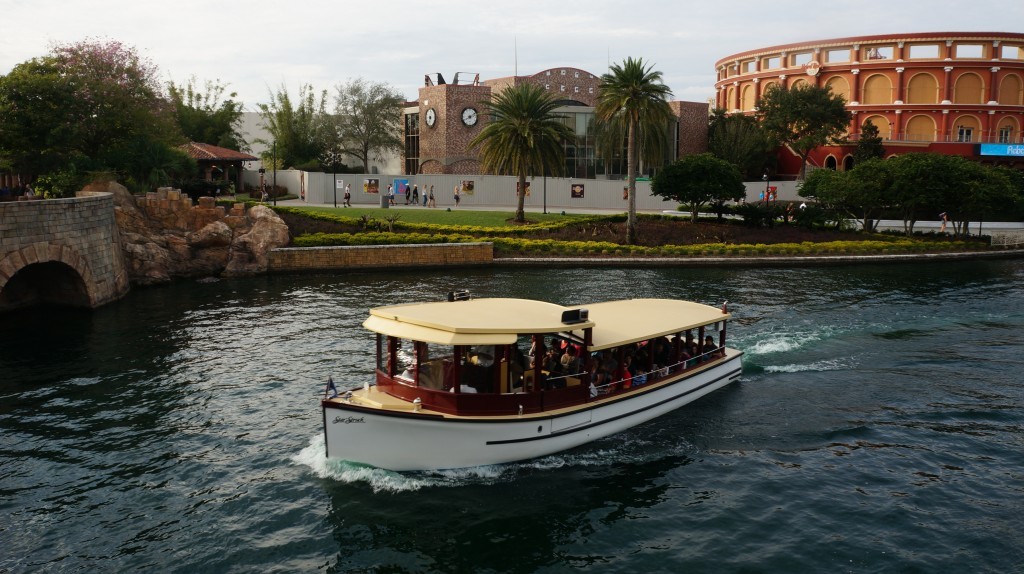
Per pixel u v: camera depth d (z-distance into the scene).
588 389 18.22
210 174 71.62
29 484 16.25
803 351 26.80
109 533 14.35
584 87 85.12
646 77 52.16
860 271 47.12
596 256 50.69
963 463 17.61
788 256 51.09
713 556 13.79
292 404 20.98
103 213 36.59
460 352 16.56
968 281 42.97
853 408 21.14
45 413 20.33
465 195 74.00
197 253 44.41
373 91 87.94
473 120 80.69
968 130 86.62
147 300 36.50
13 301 33.88
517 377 17.19
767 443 18.73
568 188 74.81
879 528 14.70
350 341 27.70
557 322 17.52
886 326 30.67
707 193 58.16
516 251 51.03
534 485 16.33
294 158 87.25
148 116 54.88
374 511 15.12
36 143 47.19
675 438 18.95
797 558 13.70
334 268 46.41
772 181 82.19
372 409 15.95
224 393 21.88
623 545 14.15
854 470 17.23
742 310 33.78
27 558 13.50
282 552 13.75
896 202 58.12
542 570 13.34
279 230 46.88
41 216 31.12
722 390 22.58
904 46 86.62
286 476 16.56
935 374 24.22
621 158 81.62
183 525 14.63
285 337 28.39
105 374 23.73
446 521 14.84
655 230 57.53
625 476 16.86
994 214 68.94
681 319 21.38
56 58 51.34
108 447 18.14
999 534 14.41
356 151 90.69
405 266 47.59
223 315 32.62
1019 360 25.78
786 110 81.06
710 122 89.81
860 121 88.94
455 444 16.53
